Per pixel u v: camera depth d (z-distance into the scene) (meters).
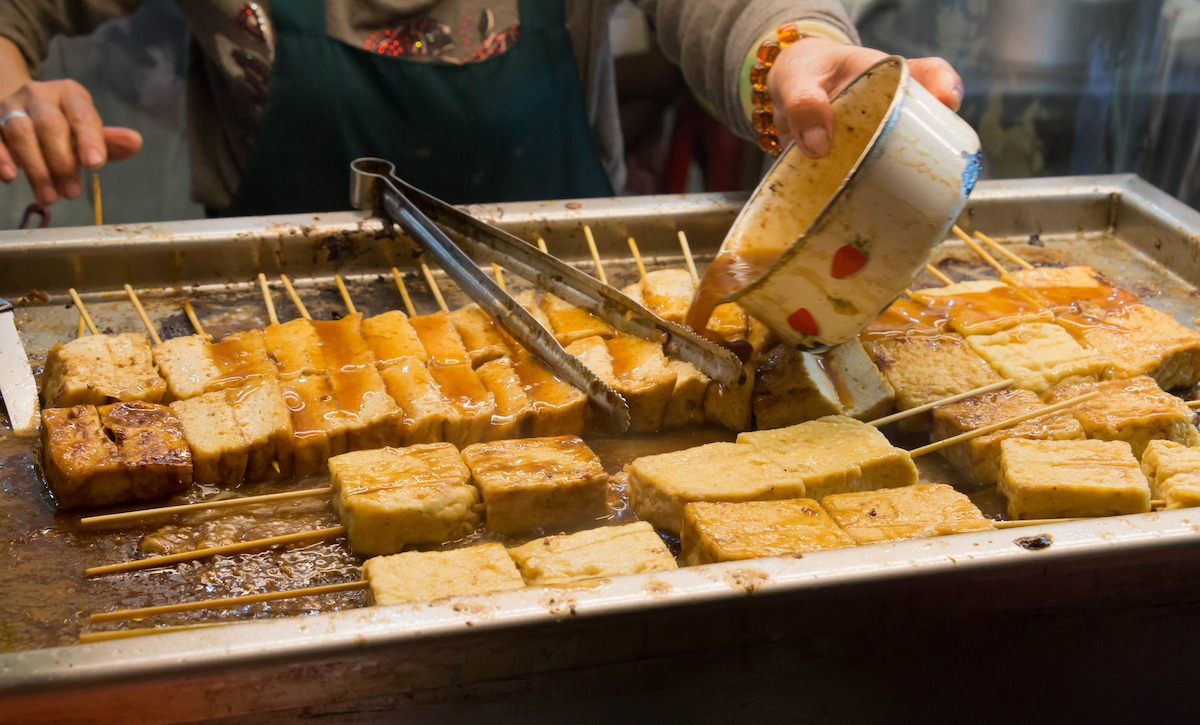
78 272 0.85
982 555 0.67
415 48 1.00
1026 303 0.86
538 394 0.79
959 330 0.84
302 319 0.82
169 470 0.73
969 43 1.15
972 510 0.72
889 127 0.72
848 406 0.79
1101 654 0.70
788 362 0.80
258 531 0.72
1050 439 0.77
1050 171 1.20
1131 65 1.13
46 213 0.89
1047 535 0.68
